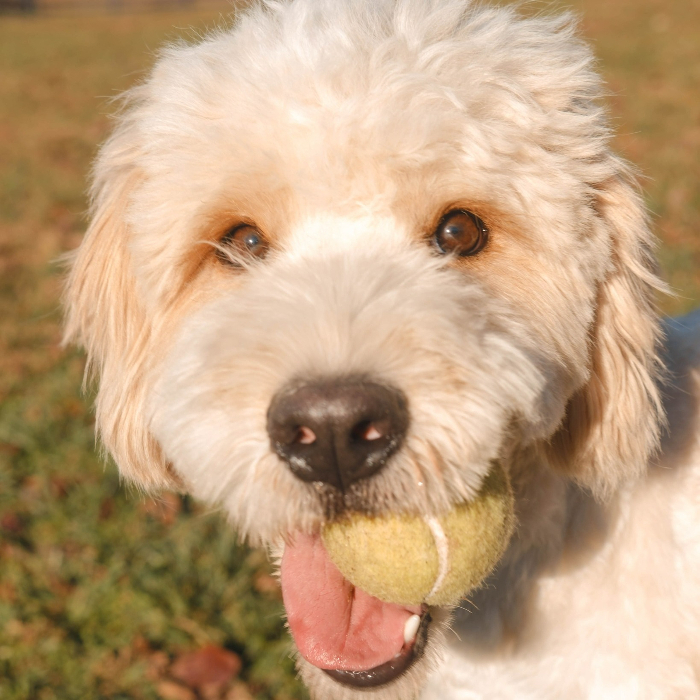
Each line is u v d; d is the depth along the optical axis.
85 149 2.42
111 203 0.62
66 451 0.94
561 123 0.56
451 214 0.55
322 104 0.54
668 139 1.93
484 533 0.50
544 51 0.58
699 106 2.21
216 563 0.78
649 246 0.59
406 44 0.56
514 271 0.54
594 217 0.56
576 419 0.57
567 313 0.55
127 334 0.61
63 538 0.83
